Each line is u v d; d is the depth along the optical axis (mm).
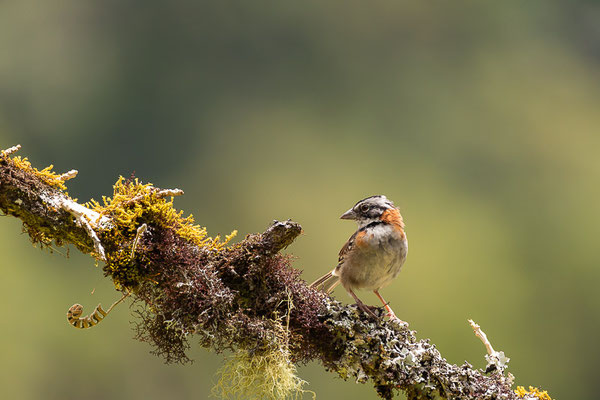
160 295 3584
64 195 3617
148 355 13125
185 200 18250
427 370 3789
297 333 3754
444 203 18188
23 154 17922
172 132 19641
